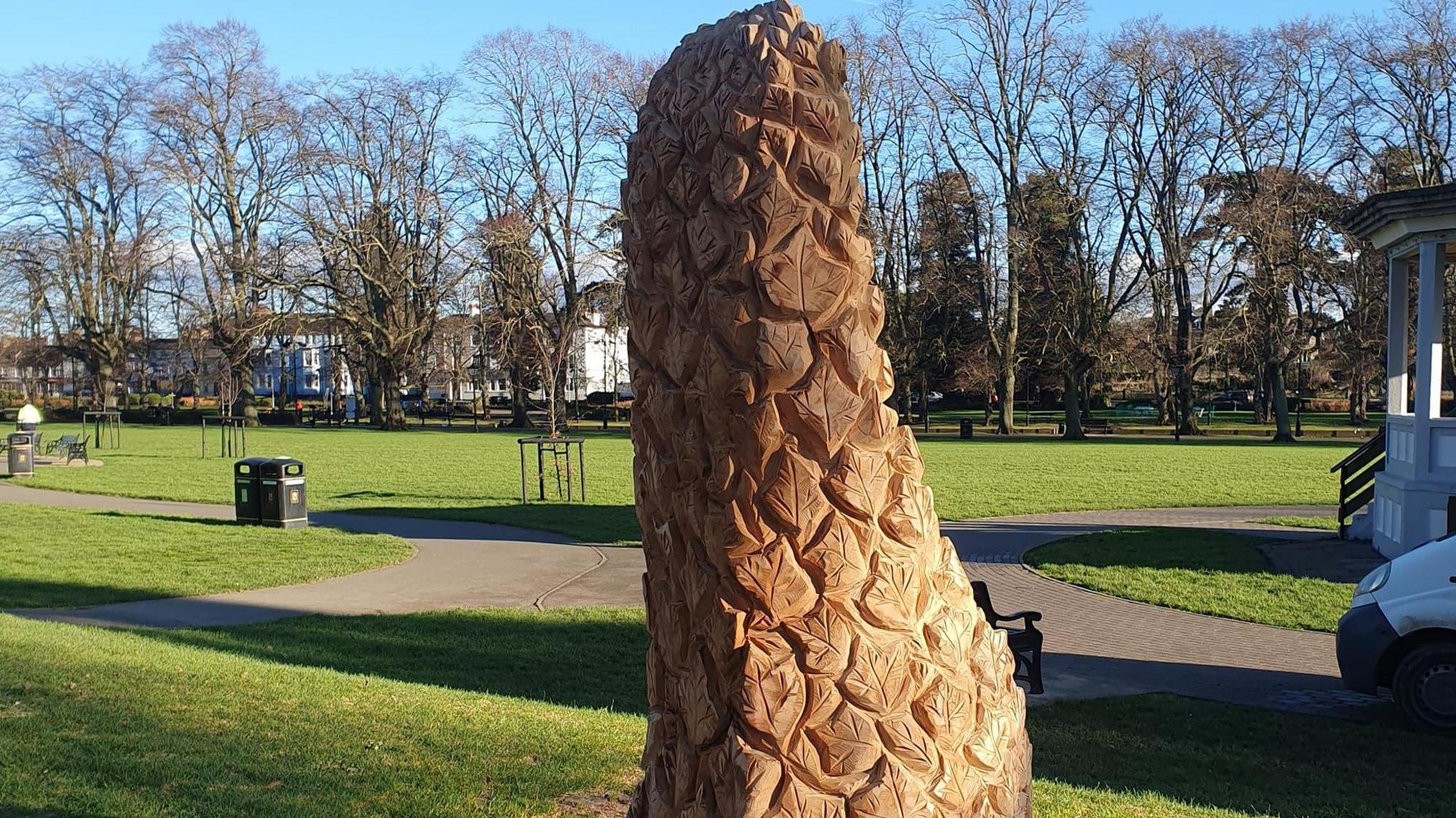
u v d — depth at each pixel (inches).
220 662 355.6
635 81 2009.1
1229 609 526.6
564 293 2390.5
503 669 384.5
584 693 353.4
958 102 2036.2
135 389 3595.0
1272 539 741.9
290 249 2239.2
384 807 220.1
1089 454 1547.7
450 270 2289.6
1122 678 407.8
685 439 101.5
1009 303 2066.9
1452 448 632.4
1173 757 308.0
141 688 307.1
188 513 874.8
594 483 1137.4
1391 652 352.5
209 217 2427.4
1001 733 110.4
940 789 99.7
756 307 96.5
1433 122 1846.7
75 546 682.8
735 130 96.4
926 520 104.7
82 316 2546.8
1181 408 2068.2
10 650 352.5
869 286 99.1
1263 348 1935.3
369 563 633.6
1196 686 398.6
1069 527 823.1
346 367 3363.7
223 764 243.0
